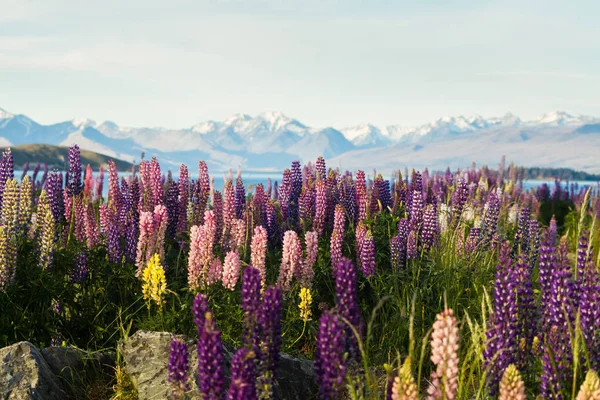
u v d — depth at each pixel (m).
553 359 4.96
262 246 7.39
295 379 6.43
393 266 8.66
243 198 10.41
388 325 7.78
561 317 5.15
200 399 5.57
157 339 6.28
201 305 4.51
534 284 9.11
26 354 6.00
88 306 7.52
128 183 10.62
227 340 6.74
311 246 7.97
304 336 7.77
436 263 8.98
